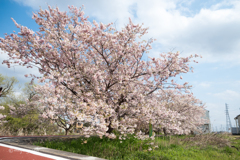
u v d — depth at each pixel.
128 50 8.27
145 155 7.15
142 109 8.49
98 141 9.26
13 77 24.45
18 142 7.62
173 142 10.70
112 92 9.34
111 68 8.39
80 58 8.77
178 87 9.24
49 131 18.94
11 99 23.59
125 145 8.70
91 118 7.25
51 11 8.62
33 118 18.81
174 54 8.37
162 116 9.30
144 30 8.95
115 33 8.20
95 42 8.01
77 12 9.19
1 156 4.95
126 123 8.88
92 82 8.08
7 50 7.75
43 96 11.59
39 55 7.86
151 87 9.75
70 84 8.03
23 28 7.52
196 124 20.00
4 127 17.23
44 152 5.51
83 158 4.93
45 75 7.94
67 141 9.18
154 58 8.41
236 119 36.44
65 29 8.55
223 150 9.66
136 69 9.09
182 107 16.23
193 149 9.31
